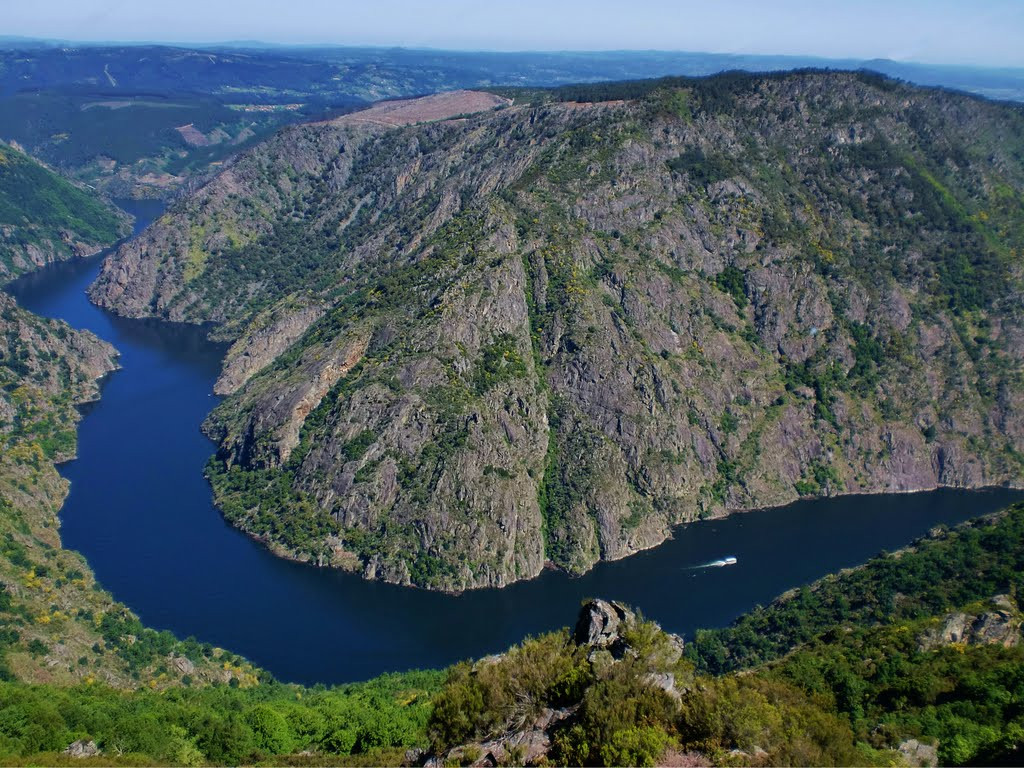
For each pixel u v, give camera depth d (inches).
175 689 4269.2
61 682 4143.7
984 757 2770.7
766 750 2365.9
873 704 3390.7
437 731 2689.5
